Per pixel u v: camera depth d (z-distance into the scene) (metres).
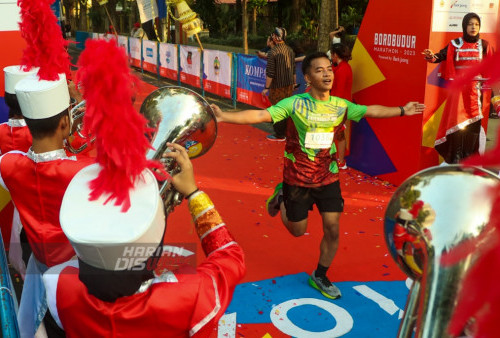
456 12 5.31
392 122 5.96
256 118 3.27
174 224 4.70
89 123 1.06
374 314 3.37
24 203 2.12
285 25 21.94
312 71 3.29
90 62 1.03
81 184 1.21
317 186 3.43
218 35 27.22
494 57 0.42
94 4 32.81
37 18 2.10
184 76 13.02
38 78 2.08
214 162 6.93
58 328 1.41
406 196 0.65
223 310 1.30
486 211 0.55
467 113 5.34
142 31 20.72
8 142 2.89
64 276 1.32
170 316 1.23
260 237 4.54
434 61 5.21
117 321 1.21
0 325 1.69
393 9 5.74
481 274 0.49
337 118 3.36
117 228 1.13
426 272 0.61
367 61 6.26
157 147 1.56
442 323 0.58
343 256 4.20
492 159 0.44
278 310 3.38
